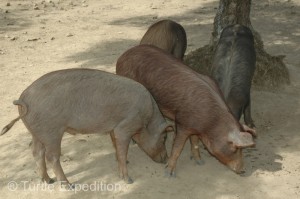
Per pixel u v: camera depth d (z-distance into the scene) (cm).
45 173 510
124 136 506
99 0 1120
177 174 526
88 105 493
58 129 490
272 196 502
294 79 679
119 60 554
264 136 573
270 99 634
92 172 526
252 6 1044
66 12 1002
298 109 616
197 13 987
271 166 534
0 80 677
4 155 548
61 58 743
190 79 512
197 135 517
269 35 830
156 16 952
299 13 984
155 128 514
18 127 588
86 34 843
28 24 901
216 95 507
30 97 484
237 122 502
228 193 505
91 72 498
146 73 531
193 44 788
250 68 564
